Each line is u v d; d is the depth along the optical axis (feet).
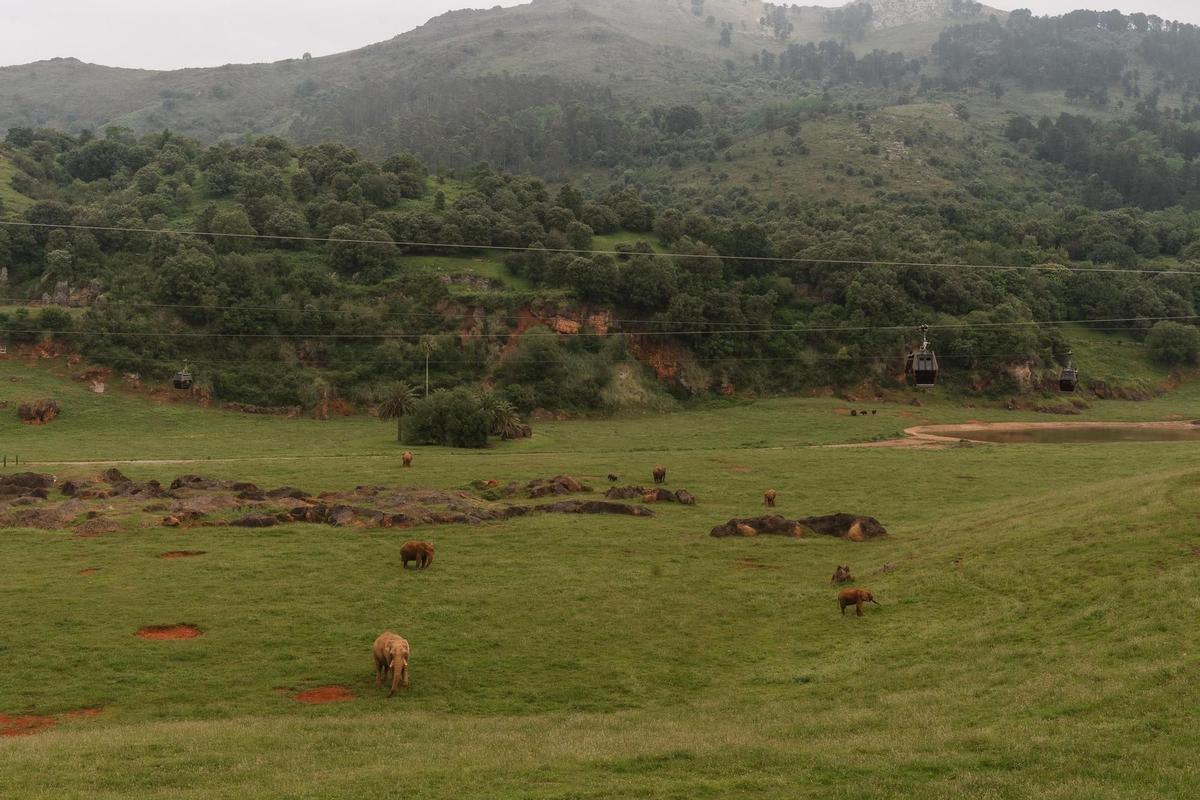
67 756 77.66
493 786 68.54
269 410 450.71
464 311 524.93
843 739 82.28
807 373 540.11
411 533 192.13
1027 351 543.80
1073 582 126.31
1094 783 66.69
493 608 141.49
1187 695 83.82
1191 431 451.94
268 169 635.66
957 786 66.69
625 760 74.95
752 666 117.50
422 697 106.73
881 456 320.09
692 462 309.01
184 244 526.98
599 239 621.72
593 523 204.95
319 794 66.64
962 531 177.17
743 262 604.90
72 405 414.82
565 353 513.45
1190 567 119.24
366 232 559.38
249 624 132.26
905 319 564.30
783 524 195.52
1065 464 291.99
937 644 115.55
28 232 528.63
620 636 129.29
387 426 434.71
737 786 68.08
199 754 78.95
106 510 204.95
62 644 121.49
